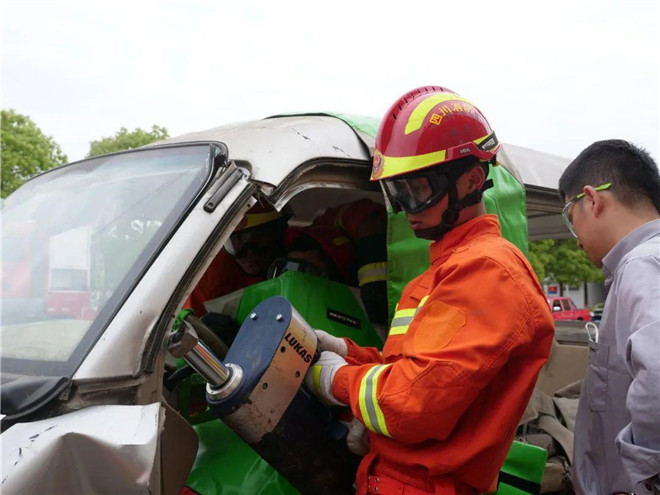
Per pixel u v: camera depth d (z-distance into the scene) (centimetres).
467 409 158
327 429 174
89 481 118
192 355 148
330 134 205
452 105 174
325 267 233
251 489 179
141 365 137
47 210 184
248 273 248
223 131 216
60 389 129
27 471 114
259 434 158
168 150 184
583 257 2822
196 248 152
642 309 143
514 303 150
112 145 2625
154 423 125
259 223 232
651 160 174
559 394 360
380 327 227
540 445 282
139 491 119
